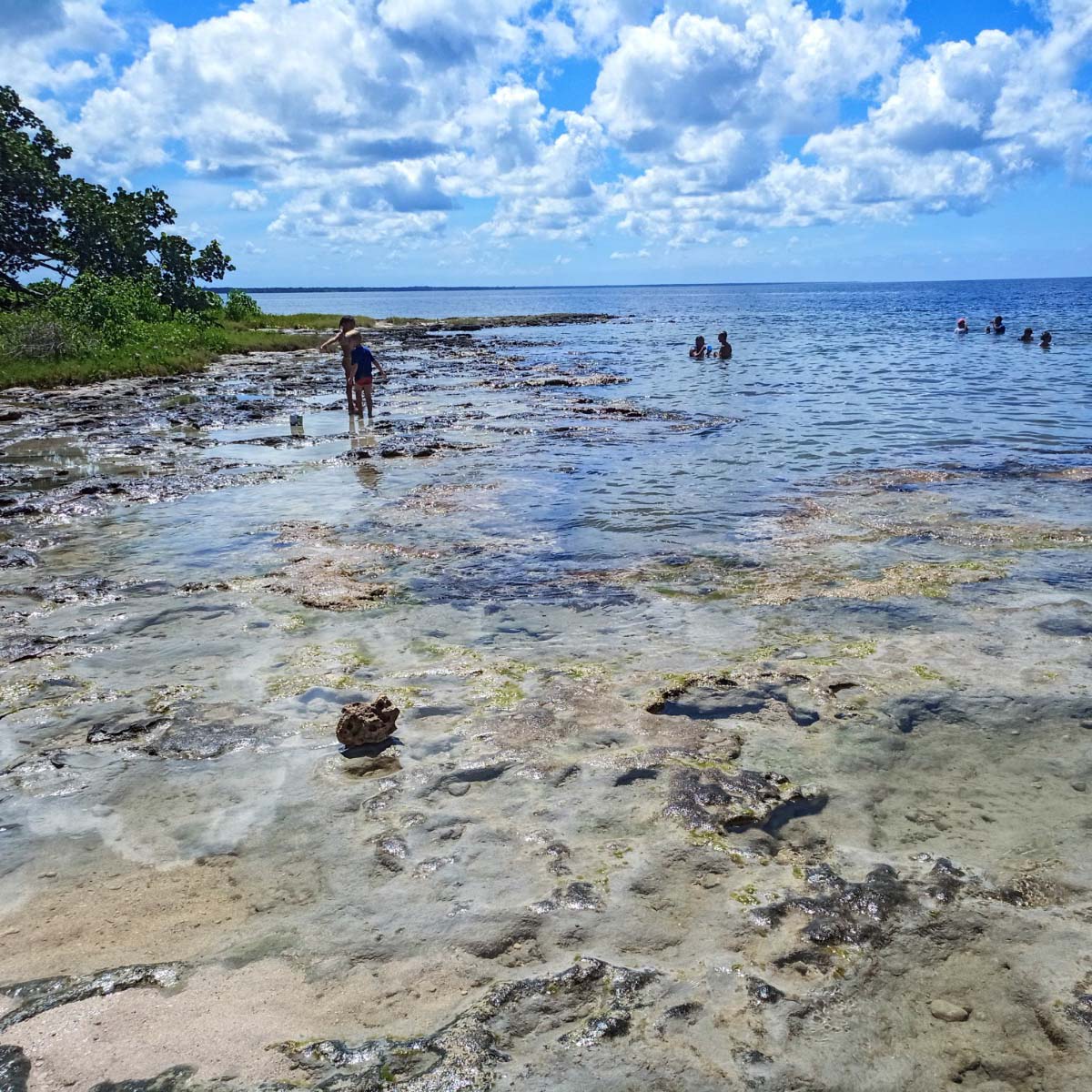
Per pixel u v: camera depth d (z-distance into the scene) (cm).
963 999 271
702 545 822
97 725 473
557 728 459
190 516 962
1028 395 1927
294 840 366
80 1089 240
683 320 6862
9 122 3684
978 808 378
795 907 315
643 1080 242
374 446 1401
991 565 729
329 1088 239
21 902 330
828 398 1948
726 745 438
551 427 1582
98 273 3806
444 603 668
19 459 1320
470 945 300
